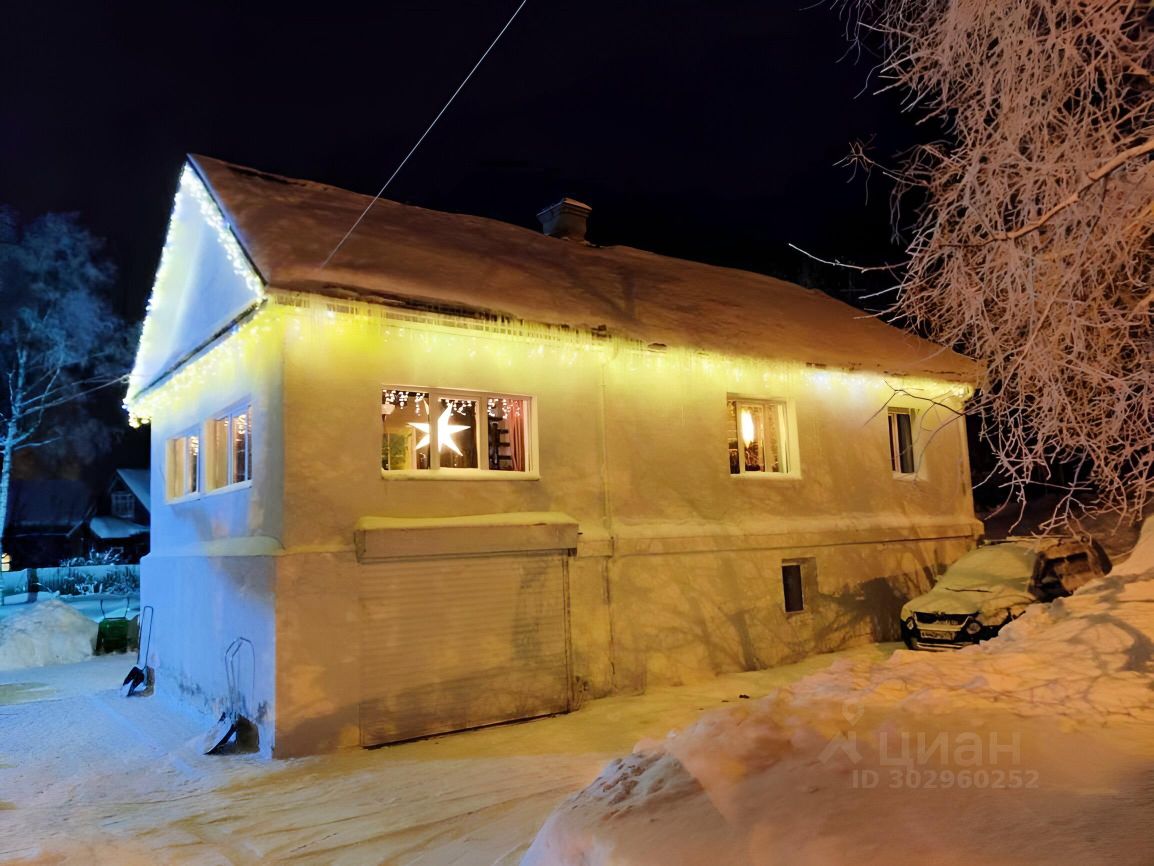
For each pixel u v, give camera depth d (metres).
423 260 11.63
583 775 7.83
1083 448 6.24
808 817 3.65
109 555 40.91
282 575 9.12
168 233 13.54
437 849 6.02
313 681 9.17
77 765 9.24
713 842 3.56
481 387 11.05
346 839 6.38
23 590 33.62
